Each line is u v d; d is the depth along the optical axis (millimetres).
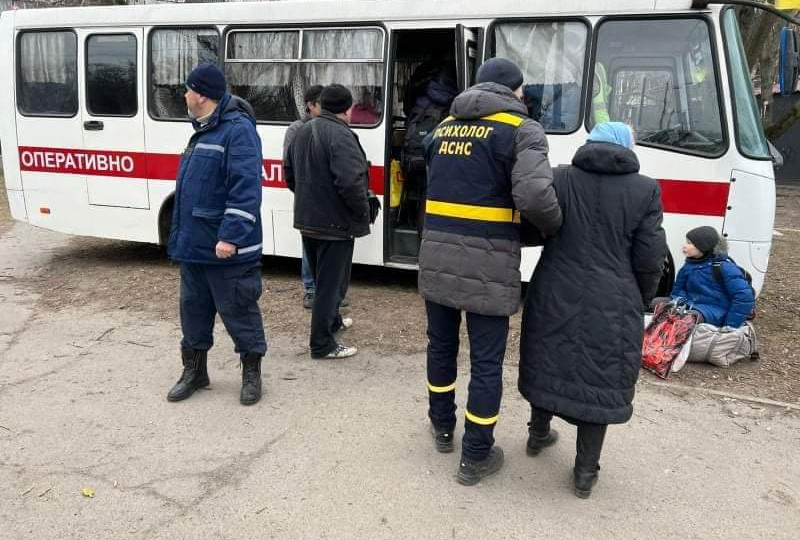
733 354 4672
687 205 5398
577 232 2941
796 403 4164
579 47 5637
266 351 4551
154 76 6949
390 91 6246
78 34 7121
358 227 4484
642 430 3832
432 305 3332
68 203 7496
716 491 3248
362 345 5133
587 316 2908
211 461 3467
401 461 3479
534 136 2898
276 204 6773
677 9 5273
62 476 3309
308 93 5043
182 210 3842
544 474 3379
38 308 6070
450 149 3113
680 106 5375
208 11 6734
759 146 5316
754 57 7645
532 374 3062
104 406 4078
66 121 7309
